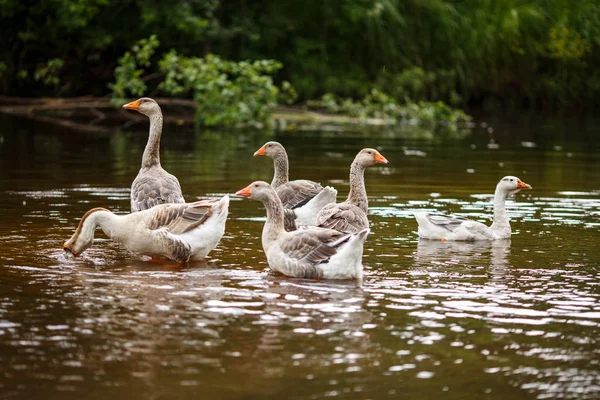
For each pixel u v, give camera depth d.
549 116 49.59
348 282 10.91
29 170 21.72
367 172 23.28
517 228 15.16
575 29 53.56
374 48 47.81
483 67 50.94
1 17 39.78
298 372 7.68
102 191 18.41
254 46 45.91
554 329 9.04
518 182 14.34
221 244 13.34
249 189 11.42
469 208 17.36
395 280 11.06
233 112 35.25
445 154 28.30
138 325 8.91
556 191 20.02
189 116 40.59
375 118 43.50
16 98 41.69
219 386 7.34
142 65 42.75
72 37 41.31
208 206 12.05
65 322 8.98
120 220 12.03
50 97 43.12
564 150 30.48
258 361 7.93
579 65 54.12
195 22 40.31
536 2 54.03
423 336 8.73
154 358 7.97
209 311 9.45
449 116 44.56
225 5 45.94
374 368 7.82
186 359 7.96
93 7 39.03
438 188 20.28
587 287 10.81
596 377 7.70
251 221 15.48
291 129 36.75
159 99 39.69
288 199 14.66
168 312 9.39
